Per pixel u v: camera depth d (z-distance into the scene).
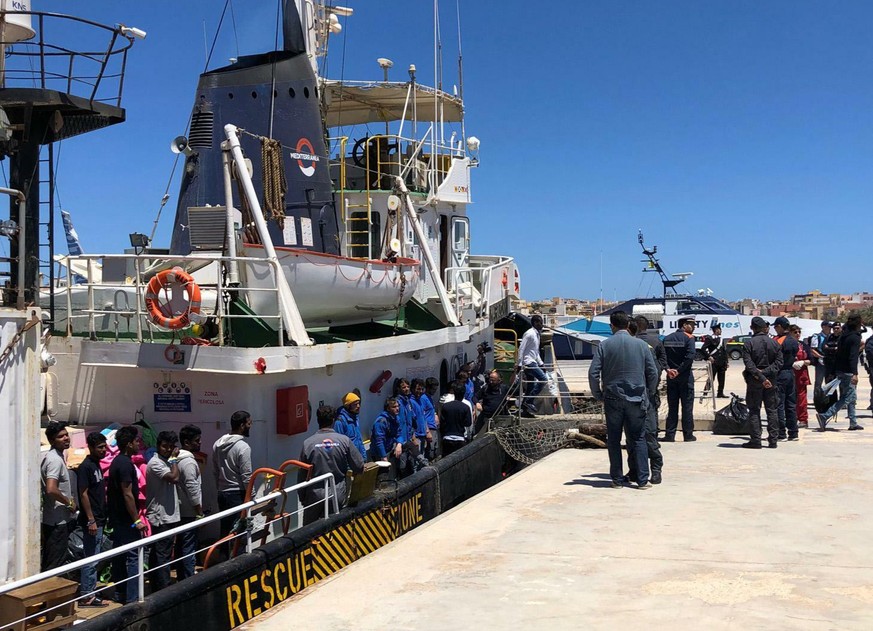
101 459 7.04
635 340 8.98
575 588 5.75
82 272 11.73
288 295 8.09
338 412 8.95
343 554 7.18
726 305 37.59
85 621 4.87
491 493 8.89
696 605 5.32
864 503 8.03
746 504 8.06
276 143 9.67
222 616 5.70
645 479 8.88
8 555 5.77
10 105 7.33
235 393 7.93
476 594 5.71
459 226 16.45
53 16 7.38
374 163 14.91
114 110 7.87
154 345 7.82
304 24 12.34
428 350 12.09
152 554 6.90
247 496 6.71
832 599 5.36
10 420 5.79
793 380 12.12
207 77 10.29
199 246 9.05
